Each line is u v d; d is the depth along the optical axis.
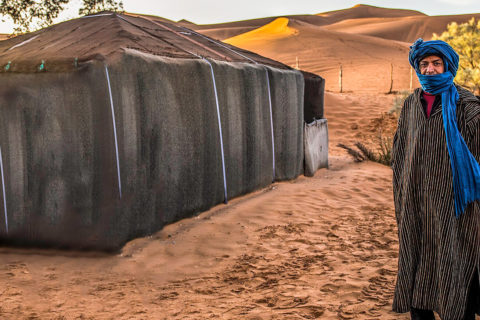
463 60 16.52
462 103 2.89
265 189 7.91
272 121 8.04
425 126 2.90
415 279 2.95
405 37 84.81
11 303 3.71
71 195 4.96
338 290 3.91
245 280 4.25
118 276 4.39
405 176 3.01
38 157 5.02
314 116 10.01
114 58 4.98
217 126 6.63
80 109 4.89
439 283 2.84
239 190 7.25
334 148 13.50
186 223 6.01
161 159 5.59
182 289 4.06
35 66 4.95
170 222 5.85
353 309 3.51
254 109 7.51
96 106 4.86
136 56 5.21
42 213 5.03
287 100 8.39
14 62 5.04
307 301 3.71
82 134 4.92
